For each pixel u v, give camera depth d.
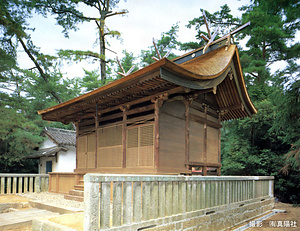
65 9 19.78
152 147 7.54
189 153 8.46
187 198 5.11
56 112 10.56
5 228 5.48
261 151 16.09
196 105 9.23
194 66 7.64
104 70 22.08
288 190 15.47
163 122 7.70
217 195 6.07
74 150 19.11
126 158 8.40
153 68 5.93
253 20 19.08
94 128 10.20
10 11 16.02
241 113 11.02
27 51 18.75
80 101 9.02
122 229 3.79
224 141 21.61
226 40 9.50
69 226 4.14
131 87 7.06
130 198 3.98
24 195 10.02
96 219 3.50
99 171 9.42
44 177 11.43
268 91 17.05
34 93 21.67
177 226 4.71
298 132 11.71
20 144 17.31
